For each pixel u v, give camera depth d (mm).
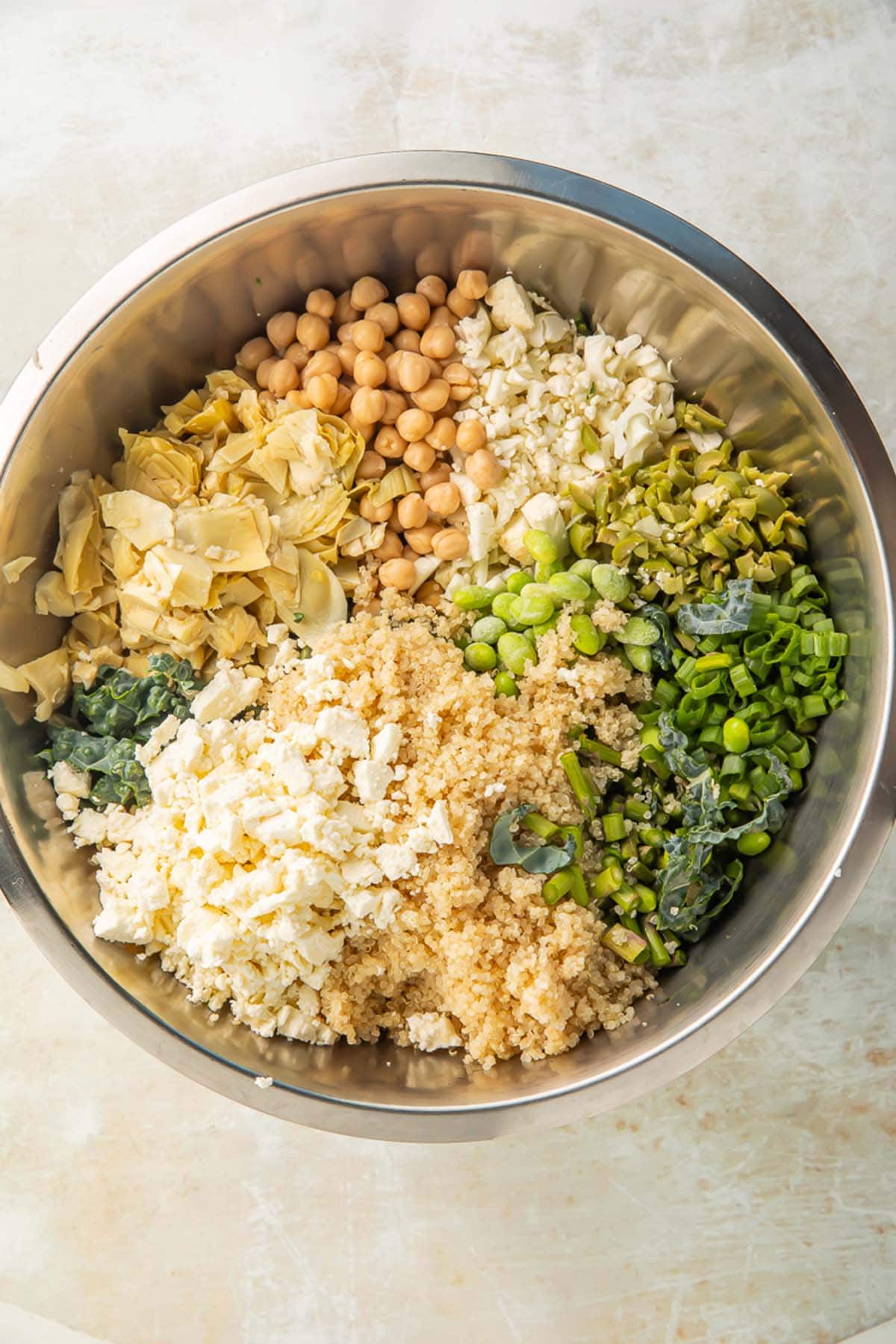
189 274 379
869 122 447
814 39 447
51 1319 423
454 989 377
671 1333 420
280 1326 421
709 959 394
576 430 413
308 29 446
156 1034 365
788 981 359
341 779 382
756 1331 420
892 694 361
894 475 368
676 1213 425
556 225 383
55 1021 431
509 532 413
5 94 446
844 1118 429
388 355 415
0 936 433
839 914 358
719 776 396
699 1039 360
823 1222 425
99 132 445
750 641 397
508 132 446
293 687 395
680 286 386
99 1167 427
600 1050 378
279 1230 425
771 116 447
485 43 446
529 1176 427
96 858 398
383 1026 398
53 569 404
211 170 444
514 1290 422
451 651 398
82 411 392
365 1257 423
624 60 446
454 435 413
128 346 389
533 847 389
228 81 445
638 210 371
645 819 401
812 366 370
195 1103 430
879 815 359
